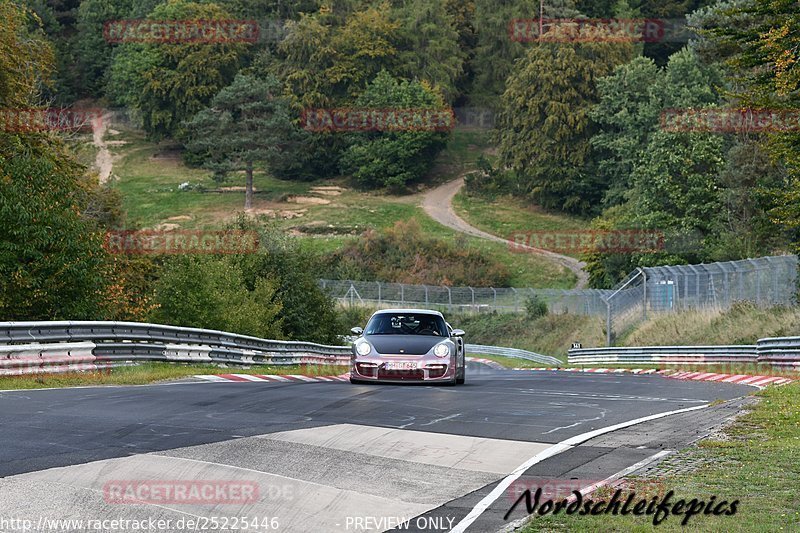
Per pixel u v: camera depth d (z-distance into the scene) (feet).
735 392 106.01
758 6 183.01
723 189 362.33
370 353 105.40
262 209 627.87
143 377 105.91
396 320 112.88
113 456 51.31
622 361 247.09
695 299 258.78
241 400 80.53
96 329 112.06
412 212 625.41
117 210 252.42
